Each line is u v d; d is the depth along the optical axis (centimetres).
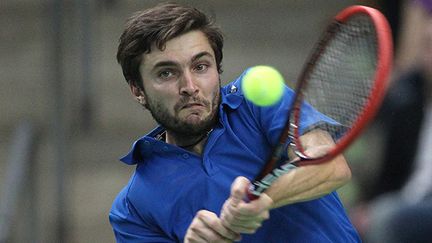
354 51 819
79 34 2127
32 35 2386
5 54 2362
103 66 2292
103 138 2188
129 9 2372
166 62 877
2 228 1634
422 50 1597
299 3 2456
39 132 2008
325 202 938
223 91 942
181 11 880
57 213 1947
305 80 848
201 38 880
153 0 2367
